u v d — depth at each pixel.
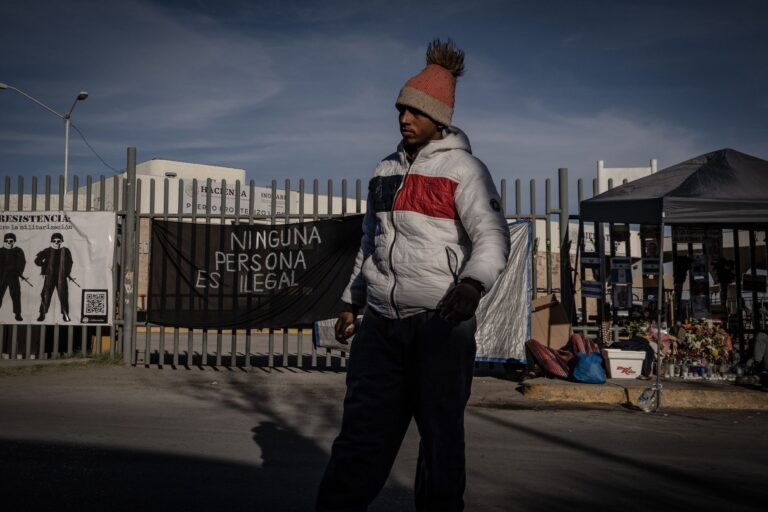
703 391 7.18
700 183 7.81
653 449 4.96
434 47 2.63
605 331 9.52
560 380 8.09
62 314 10.08
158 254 9.98
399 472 4.20
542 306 9.48
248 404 6.88
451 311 2.19
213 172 42.22
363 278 2.64
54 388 7.86
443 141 2.49
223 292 9.89
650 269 9.72
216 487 3.81
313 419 6.07
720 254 9.61
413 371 2.41
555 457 4.66
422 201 2.42
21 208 10.27
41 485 3.82
